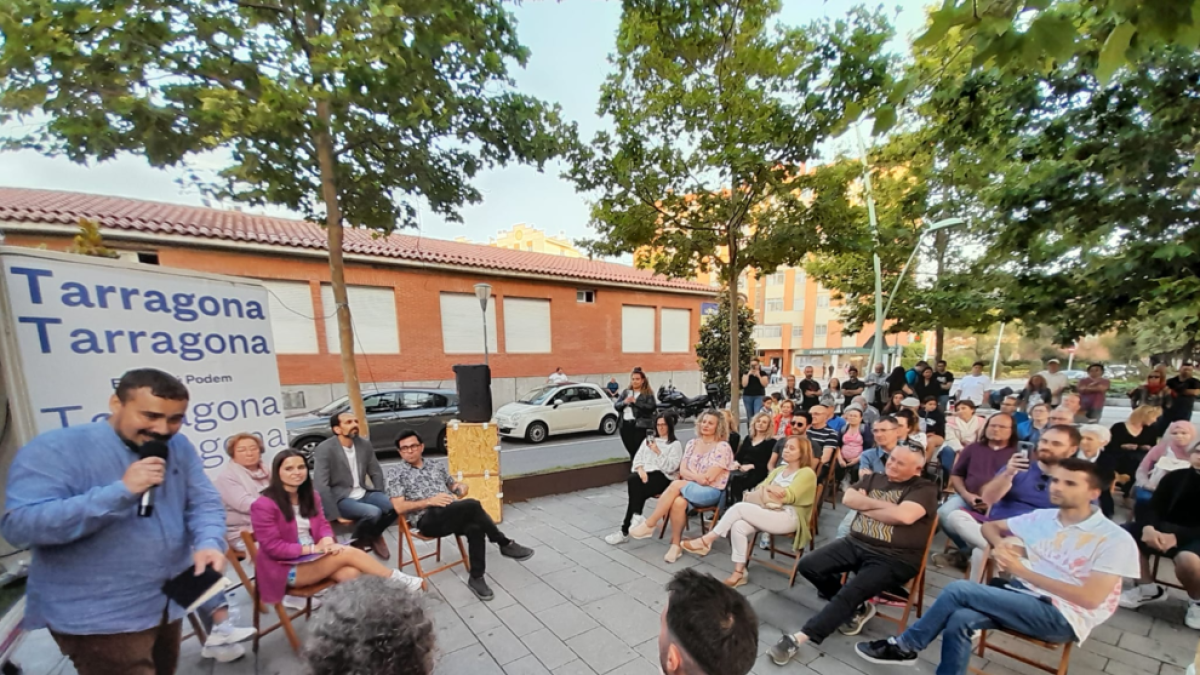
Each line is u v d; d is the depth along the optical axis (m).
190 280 3.46
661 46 4.94
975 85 5.80
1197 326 5.82
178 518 1.92
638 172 5.51
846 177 5.56
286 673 2.47
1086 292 6.64
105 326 2.94
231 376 3.76
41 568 1.68
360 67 3.54
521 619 2.99
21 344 2.54
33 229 7.59
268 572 2.59
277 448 4.12
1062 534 2.31
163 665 1.89
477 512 3.53
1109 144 5.44
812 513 3.80
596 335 15.09
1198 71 4.62
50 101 3.41
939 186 11.23
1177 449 3.56
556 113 5.54
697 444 4.41
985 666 2.54
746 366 14.17
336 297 4.85
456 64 4.57
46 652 2.56
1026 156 6.26
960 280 10.16
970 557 3.56
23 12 3.01
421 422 8.76
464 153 5.42
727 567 3.77
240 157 4.40
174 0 3.60
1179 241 5.28
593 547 4.17
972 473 3.74
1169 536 2.95
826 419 5.42
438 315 12.09
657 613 3.06
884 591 2.90
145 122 3.75
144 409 1.78
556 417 10.35
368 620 0.99
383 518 3.97
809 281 34.47
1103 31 1.67
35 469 1.60
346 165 4.89
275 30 4.20
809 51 4.66
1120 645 2.68
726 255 6.84
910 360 32.44
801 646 2.72
